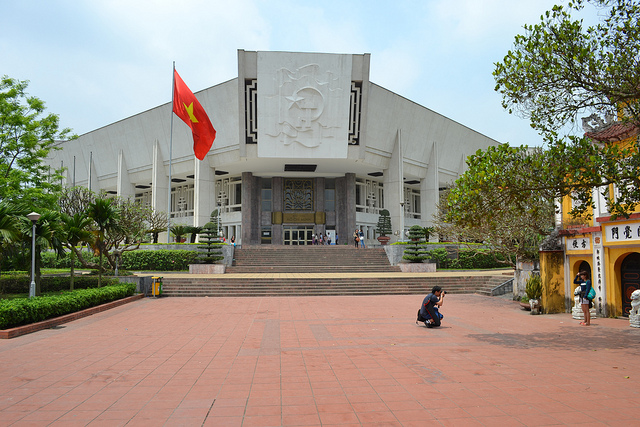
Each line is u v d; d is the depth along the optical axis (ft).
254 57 109.09
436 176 142.41
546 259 45.42
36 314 36.01
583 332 34.06
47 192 69.77
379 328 35.99
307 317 42.42
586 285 38.06
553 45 29.07
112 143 144.56
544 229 55.31
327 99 111.65
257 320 40.52
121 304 53.11
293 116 111.65
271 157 114.73
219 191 147.23
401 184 129.08
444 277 73.31
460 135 151.43
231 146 119.96
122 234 70.38
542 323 38.78
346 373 22.22
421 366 23.50
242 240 133.69
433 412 16.66
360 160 118.62
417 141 136.46
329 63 110.32
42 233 46.16
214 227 91.25
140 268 94.22
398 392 19.11
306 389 19.63
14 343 30.25
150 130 133.39
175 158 132.46
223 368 23.36
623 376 21.49
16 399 18.45
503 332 34.12
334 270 89.30
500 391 19.15
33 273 42.29
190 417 16.30
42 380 21.27
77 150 156.04
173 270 93.50
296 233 140.26
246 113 114.21
